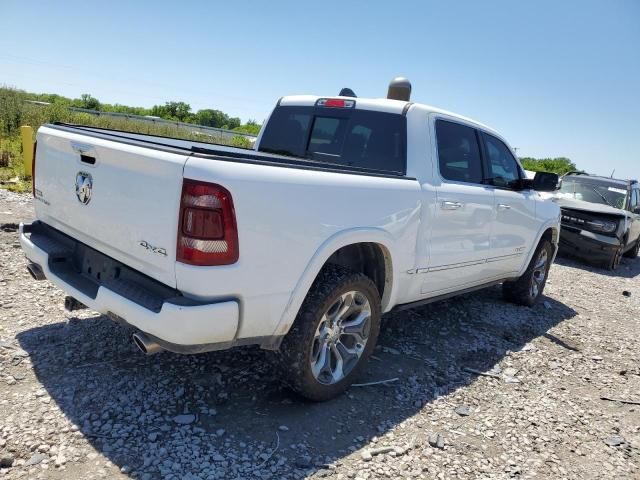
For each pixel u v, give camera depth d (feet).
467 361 14.43
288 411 10.38
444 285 14.33
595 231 32.83
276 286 9.05
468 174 14.94
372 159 13.30
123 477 7.96
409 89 16.20
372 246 11.61
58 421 9.08
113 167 9.16
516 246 17.53
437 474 9.23
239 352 12.53
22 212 23.38
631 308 23.80
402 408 11.30
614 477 9.99
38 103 67.67
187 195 7.95
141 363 11.42
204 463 8.51
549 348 16.44
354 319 11.21
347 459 9.24
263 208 8.59
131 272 9.25
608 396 13.56
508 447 10.46
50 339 12.00
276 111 15.93
